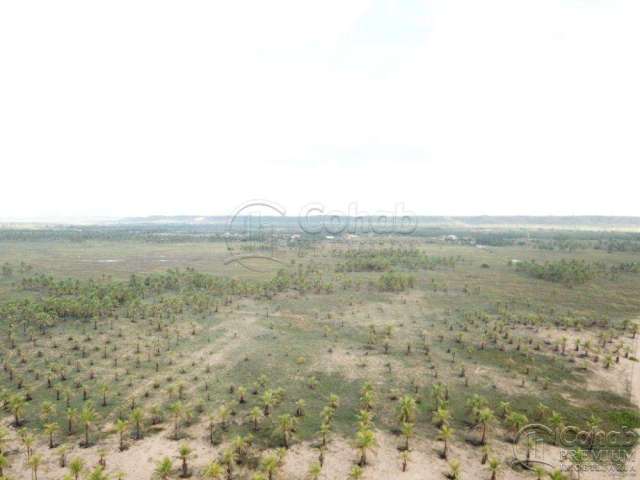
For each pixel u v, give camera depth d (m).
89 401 54.06
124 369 67.69
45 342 79.00
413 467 44.25
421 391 61.44
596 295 121.69
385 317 99.44
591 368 69.69
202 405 56.16
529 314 100.44
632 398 59.62
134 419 49.09
